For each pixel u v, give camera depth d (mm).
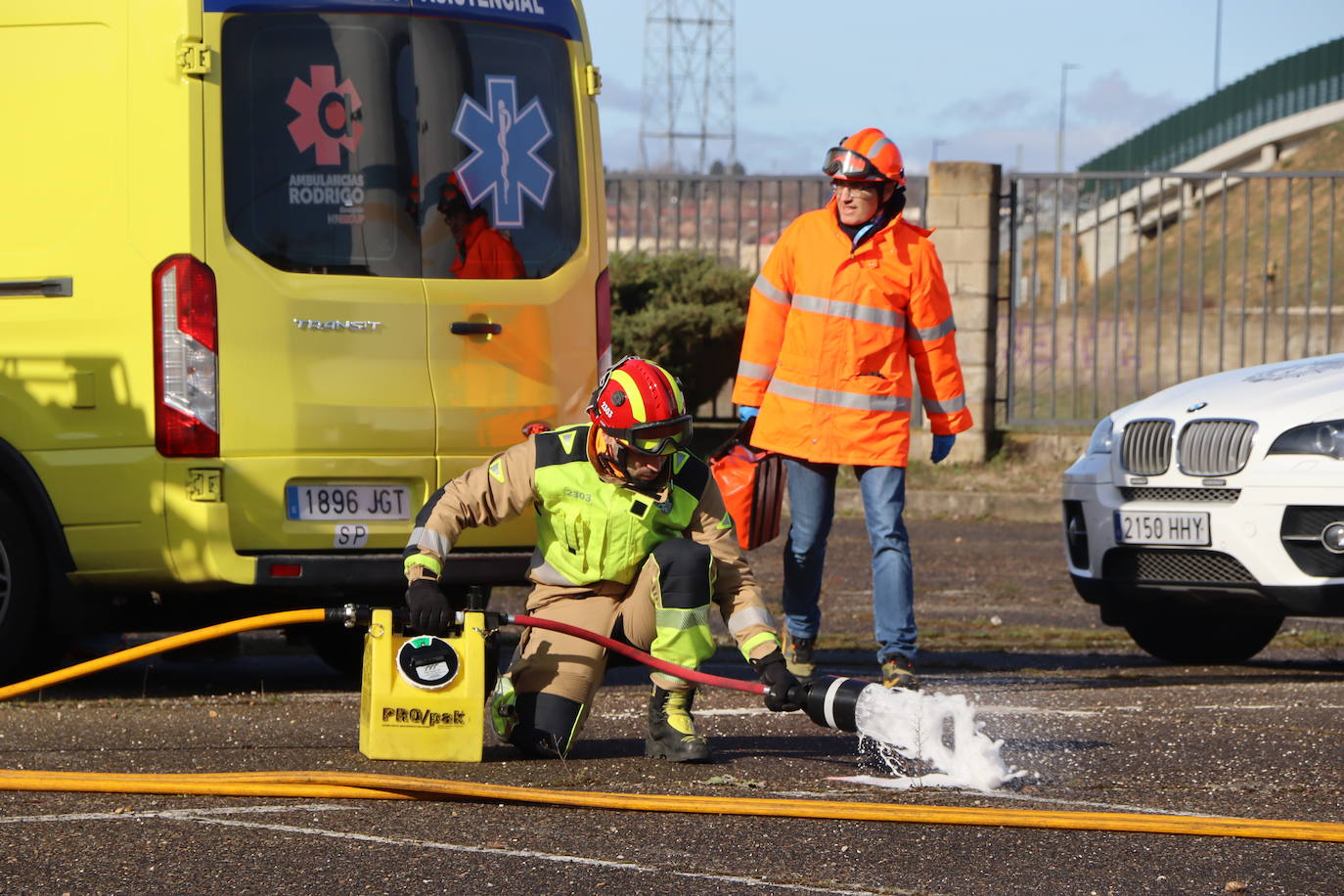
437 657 9430
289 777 8570
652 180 30719
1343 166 77938
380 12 11773
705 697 12156
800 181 30375
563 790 8680
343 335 11477
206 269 11164
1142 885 7078
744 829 7941
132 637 15969
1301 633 16422
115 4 11383
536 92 12398
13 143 11555
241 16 11359
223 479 11188
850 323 12195
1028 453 29078
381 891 6875
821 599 18562
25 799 8445
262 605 12375
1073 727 10836
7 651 11617
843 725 8977
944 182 28875
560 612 9703
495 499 9531
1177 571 13547
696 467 9625
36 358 11430
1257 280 66000
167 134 11188
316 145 11523
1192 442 13508
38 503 11414
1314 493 12734
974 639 15758
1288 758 9812
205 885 6941
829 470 12453
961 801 8664
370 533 11539
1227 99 88812
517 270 12180
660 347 29328
